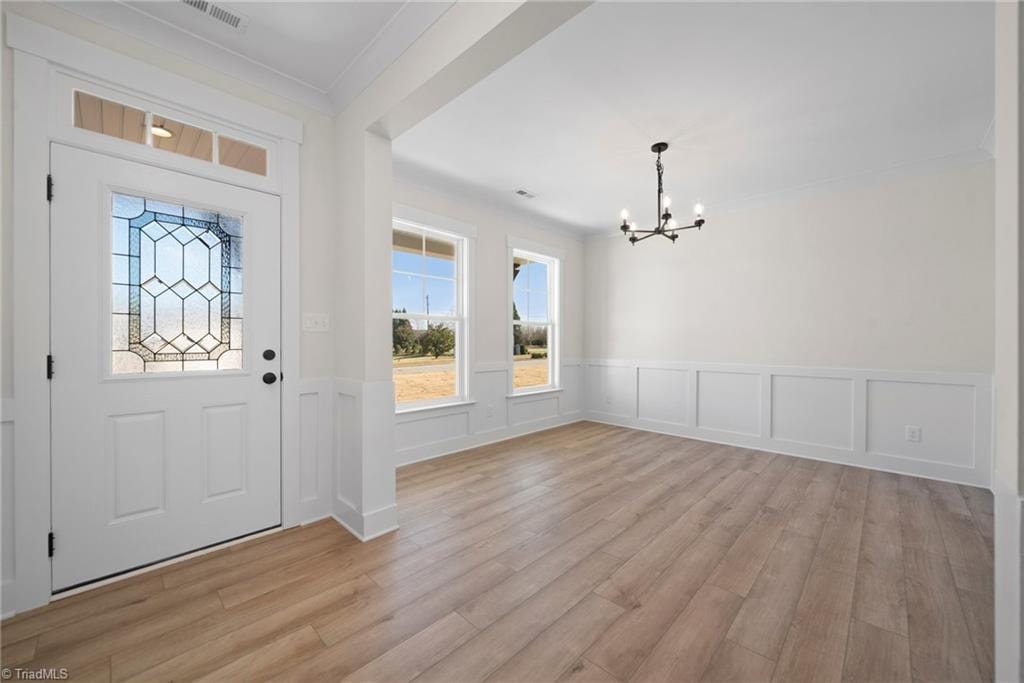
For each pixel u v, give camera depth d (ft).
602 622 5.11
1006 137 2.67
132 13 5.81
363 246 7.32
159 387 6.30
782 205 12.80
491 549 6.88
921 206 10.62
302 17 5.94
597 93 7.64
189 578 5.97
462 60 5.49
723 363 14.02
